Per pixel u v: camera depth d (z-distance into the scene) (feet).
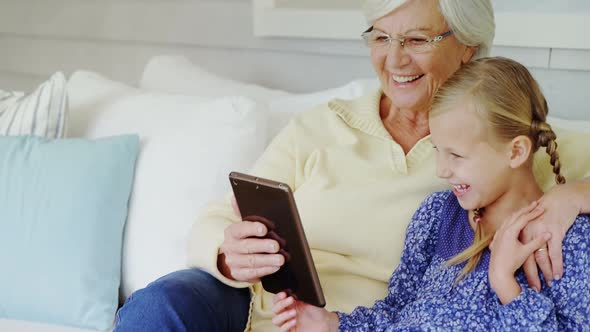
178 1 9.64
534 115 4.89
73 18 10.74
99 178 6.57
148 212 6.62
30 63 11.41
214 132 6.67
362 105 6.13
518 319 4.43
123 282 6.67
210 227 5.66
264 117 6.83
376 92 6.21
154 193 6.64
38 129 7.15
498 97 4.72
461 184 4.87
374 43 5.84
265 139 6.83
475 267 4.90
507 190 4.91
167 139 6.80
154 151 6.78
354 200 5.77
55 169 6.61
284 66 8.86
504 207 4.95
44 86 7.27
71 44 10.87
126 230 6.68
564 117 7.20
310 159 6.02
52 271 6.40
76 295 6.35
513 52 7.27
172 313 5.09
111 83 7.84
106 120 7.30
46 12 11.05
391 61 5.71
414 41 5.68
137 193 6.72
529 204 4.93
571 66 7.01
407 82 5.79
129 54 10.28
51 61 11.16
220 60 9.41
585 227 4.60
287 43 8.69
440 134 4.85
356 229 5.76
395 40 5.67
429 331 4.68
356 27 8.02
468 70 4.88
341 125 6.09
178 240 6.51
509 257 4.56
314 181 5.90
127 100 7.40
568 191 4.72
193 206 6.53
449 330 4.66
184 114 6.92
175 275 5.47
